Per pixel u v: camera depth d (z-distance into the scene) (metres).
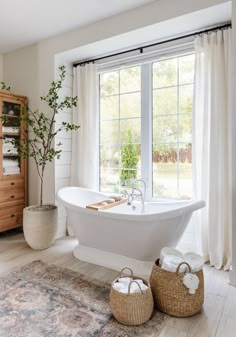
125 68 3.19
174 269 1.76
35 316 1.73
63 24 2.88
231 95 2.19
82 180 3.37
